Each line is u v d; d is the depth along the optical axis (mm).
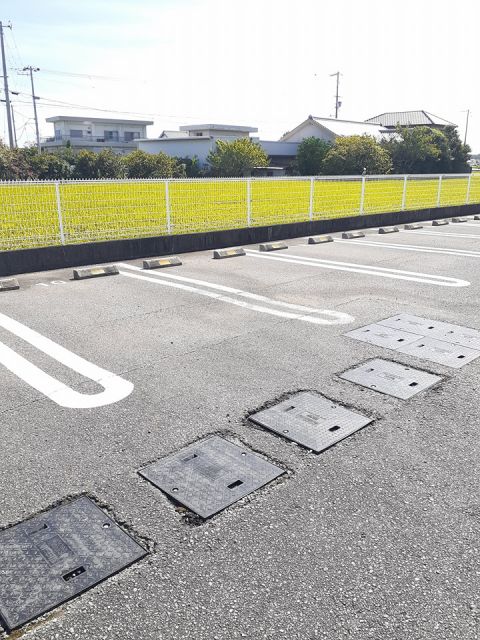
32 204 7781
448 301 5797
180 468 2688
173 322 5125
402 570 2023
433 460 2746
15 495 2480
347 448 2861
